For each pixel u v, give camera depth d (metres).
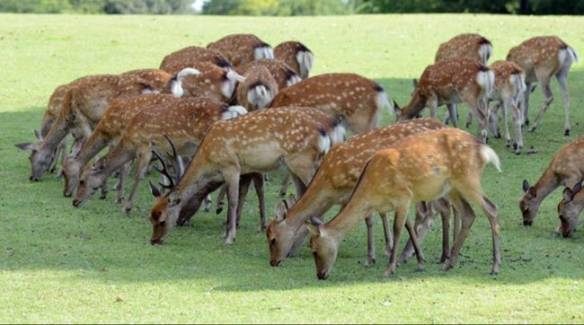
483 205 11.88
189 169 13.67
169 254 12.93
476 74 17.70
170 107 14.97
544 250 13.11
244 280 11.80
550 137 19.28
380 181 11.76
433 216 13.01
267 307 10.72
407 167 11.70
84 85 16.75
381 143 12.50
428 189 11.78
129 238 13.66
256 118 13.55
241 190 14.27
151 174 17.16
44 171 16.84
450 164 11.79
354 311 10.59
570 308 10.77
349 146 12.56
